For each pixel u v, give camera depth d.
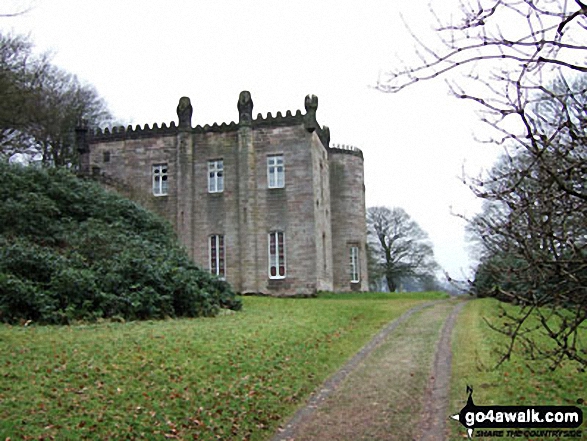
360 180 44.91
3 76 24.58
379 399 11.14
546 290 6.24
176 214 38.91
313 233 36.69
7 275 16.95
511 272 6.23
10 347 12.02
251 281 36.78
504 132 5.85
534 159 6.06
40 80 38.09
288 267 36.69
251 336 15.98
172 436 8.70
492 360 13.31
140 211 26.75
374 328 19.97
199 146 39.22
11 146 37.81
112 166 40.41
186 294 20.33
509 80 7.03
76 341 13.19
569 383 11.19
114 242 22.16
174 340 14.35
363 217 44.72
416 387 11.83
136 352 12.65
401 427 9.48
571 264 5.90
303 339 16.56
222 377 11.86
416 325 20.36
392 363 14.16
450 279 6.67
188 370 11.92
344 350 16.05
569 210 6.07
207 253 38.00
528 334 16.19
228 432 9.24
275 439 9.27
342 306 26.73
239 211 37.69
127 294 18.70
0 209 22.09
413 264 64.25
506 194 6.26
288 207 37.22
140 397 9.98
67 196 25.09
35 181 25.17
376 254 64.50
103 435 8.29
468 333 17.78
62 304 17.25
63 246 21.80
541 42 5.34
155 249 23.50
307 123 37.47
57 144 49.44
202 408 9.98
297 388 11.96
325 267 40.09
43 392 9.50
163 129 39.91
